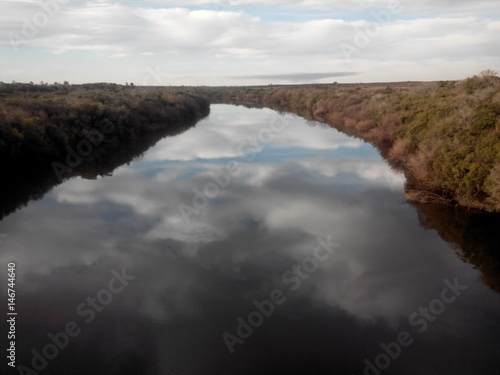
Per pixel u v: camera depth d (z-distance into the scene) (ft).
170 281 37.73
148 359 27.61
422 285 36.63
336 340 29.50
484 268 39.32
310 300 34.63
